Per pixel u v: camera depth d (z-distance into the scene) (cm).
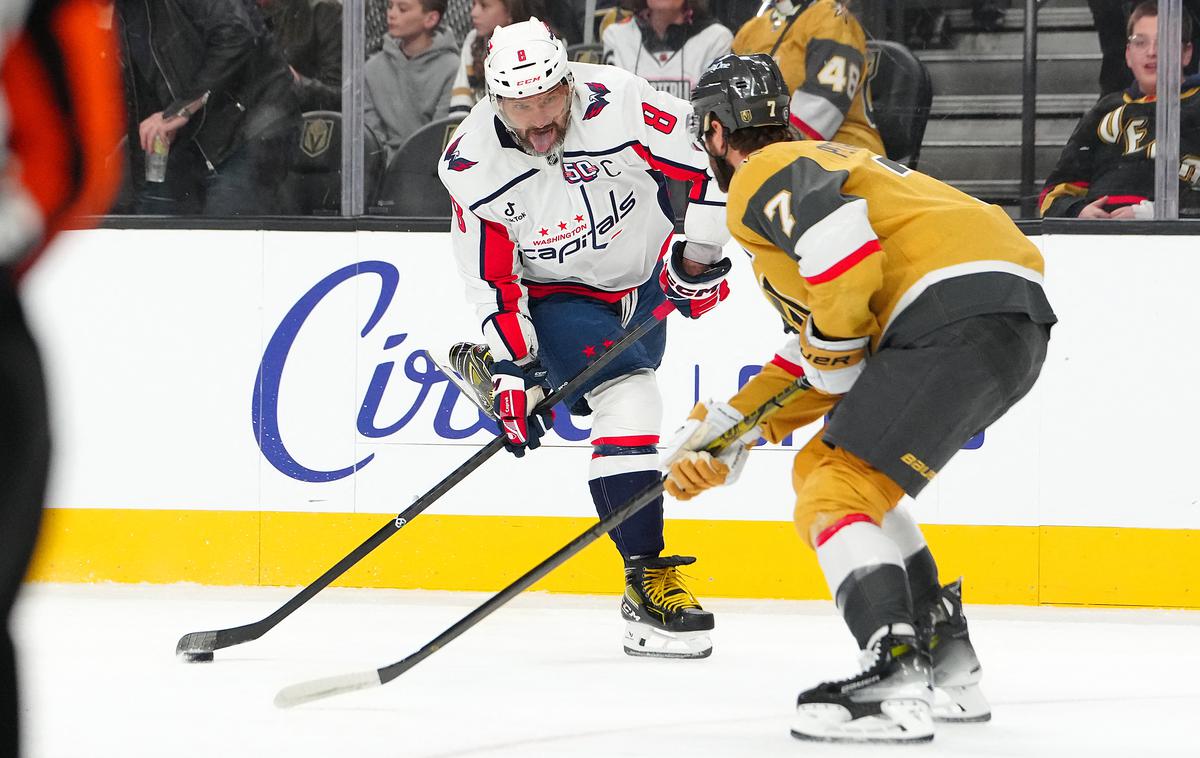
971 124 1227
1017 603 1162
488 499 1214
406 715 715
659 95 946
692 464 685
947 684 687
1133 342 1155
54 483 257
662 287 941
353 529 1226
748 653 951
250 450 1232
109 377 1238
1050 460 1159
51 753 621
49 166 249
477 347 1033
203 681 822
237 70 1262
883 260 622
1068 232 1159
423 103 1259
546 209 961
